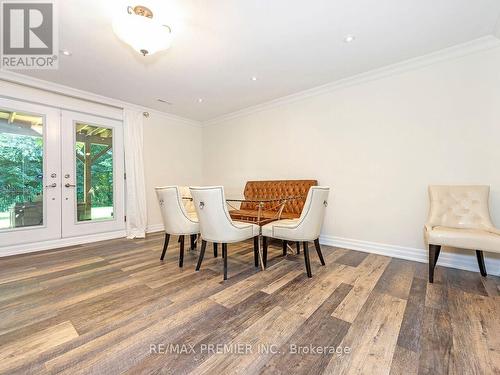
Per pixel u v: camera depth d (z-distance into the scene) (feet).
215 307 5.72
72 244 11.69
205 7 6.19
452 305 5.74
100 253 10.19
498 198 7.68
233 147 15.78
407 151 9.31
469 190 7.84
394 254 9.62
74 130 11.91
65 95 11.50
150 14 6.35
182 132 16.67
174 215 8.52
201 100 13.30
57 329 4.87
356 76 10.31
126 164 13.56
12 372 3.76
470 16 6.59
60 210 11.44
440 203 8.16
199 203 7.52
